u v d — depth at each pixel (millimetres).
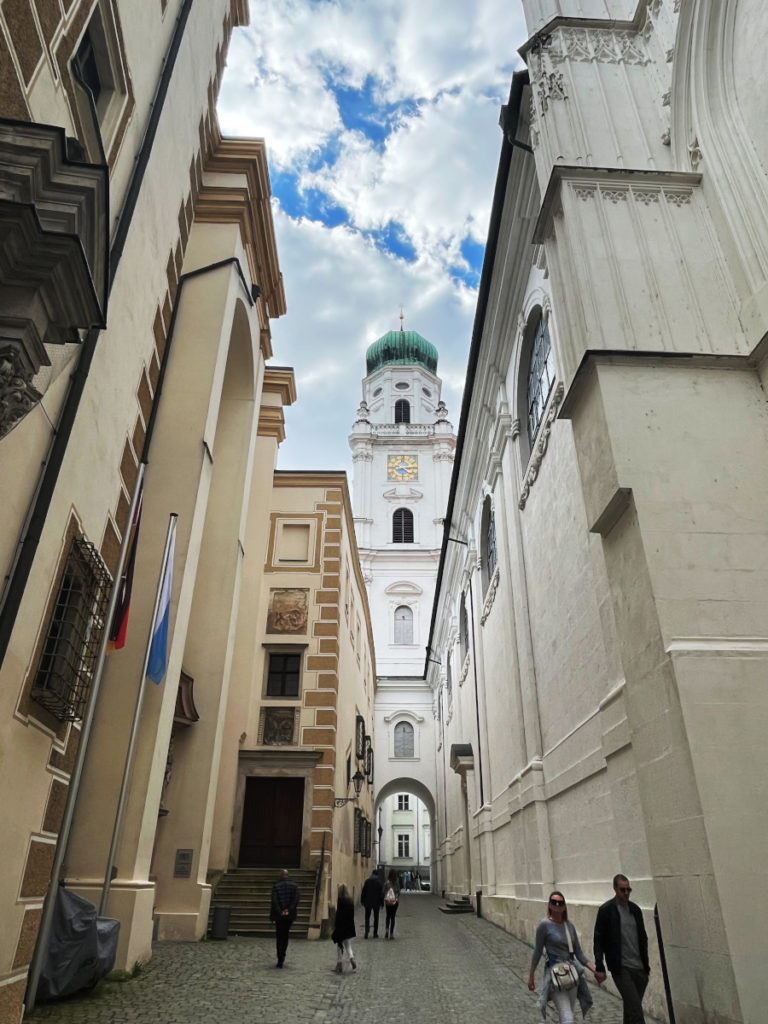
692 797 5203
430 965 10758
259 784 16859
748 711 5402
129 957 8664
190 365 13125
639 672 6156
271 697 17844
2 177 3740
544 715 12891
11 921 5359
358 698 27156
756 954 4652
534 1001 7891
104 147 6543
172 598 11141
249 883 15297
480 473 19938
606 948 5402
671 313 7395
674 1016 5336
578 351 7488
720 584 5961
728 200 7699
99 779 9664
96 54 6648
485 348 16828
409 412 59094
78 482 6207
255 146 15555
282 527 20031
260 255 16766
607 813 9133
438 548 48375
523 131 11898
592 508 6961
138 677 10414
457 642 28219
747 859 4922
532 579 13805
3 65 4441
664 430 6629
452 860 29938
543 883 12188
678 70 8758
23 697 5355
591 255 7773
